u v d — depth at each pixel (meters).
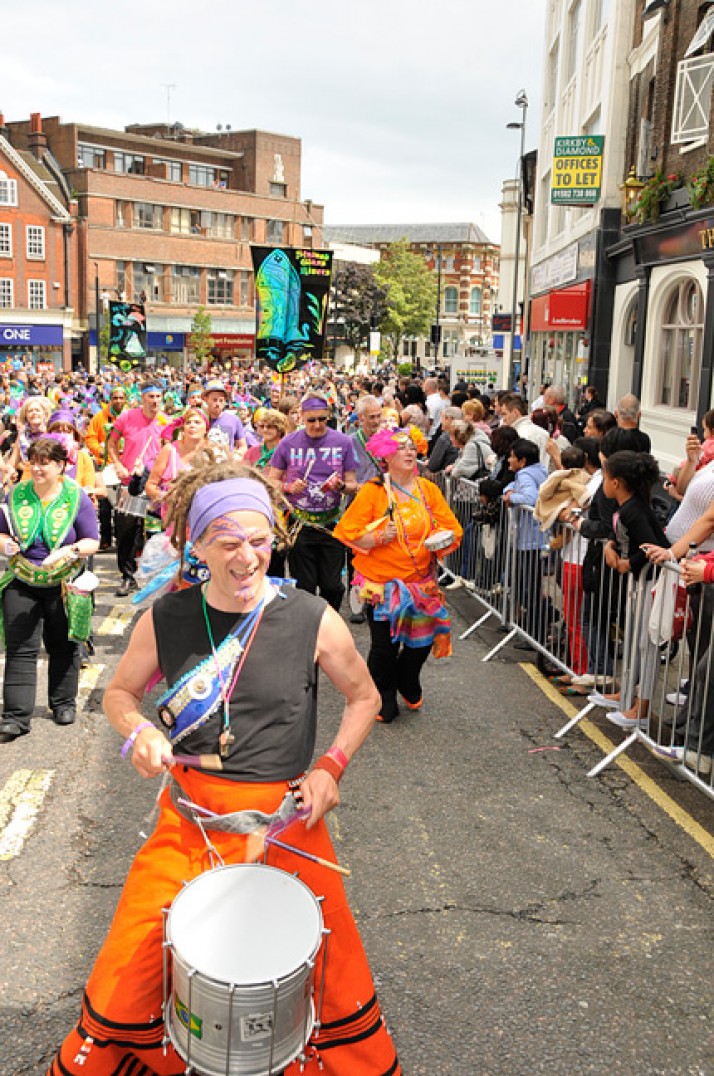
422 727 5.98
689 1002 3.37
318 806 2.48
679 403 15.56
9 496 5.67
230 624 2.49
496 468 9.14
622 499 5.56
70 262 60.44
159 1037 2.33
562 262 24.38
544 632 6.99
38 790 4.96
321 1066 2.43
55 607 5.71
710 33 13.04
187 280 69.38
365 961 2.52
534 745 5.70
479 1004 3.34
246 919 2.22
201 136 78.62
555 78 29.86
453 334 125.06
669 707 6.25
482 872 4.22
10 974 3.48
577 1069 3.04
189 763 2.46
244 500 2.44
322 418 7.23
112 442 9.07
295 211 77.25
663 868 4.29
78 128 65.25
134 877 2.45
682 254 14.32
